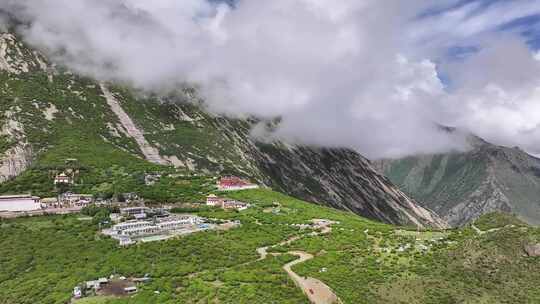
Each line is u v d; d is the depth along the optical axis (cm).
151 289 14975
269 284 15362
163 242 19388
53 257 18438
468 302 15212
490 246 17862
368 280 16275
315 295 15188
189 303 14000
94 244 19388
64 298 14725
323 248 19375
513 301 15250
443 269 17000
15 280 16862
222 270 16625
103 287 15338
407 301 15262
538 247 17238
